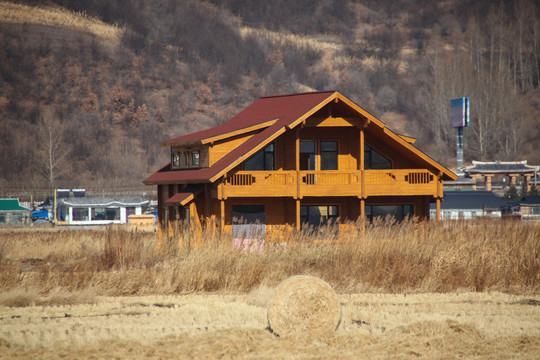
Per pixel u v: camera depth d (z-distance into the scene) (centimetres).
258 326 6244
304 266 9619
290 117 13500
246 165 13525
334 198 14012
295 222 13725
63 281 8812
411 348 5509
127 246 10225
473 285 8938
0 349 5425
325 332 5919
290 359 5200
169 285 8700
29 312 7150
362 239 9962
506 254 9512
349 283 8931
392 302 7800
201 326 6262
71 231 18700
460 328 6016
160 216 15600
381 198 14200
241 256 9594
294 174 13300
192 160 14475
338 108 13738
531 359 5247
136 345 5484
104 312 7125
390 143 14012
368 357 5288
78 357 5262
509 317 6725
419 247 9825
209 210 13225
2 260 9694
